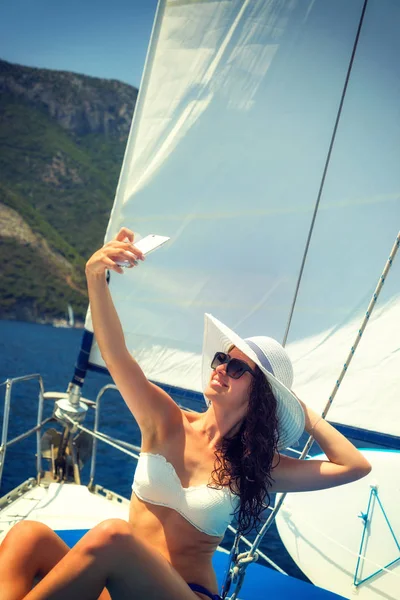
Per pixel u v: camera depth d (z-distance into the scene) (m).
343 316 3.76
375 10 3.71
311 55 3.88
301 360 3.83
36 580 2.08
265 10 3.97
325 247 3.82
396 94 3.69
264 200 3.98
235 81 4.05
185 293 4.17
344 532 4.11
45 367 30.45
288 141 3.93
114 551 1.89
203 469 2.31
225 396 2.36
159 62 4.21
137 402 2.36
